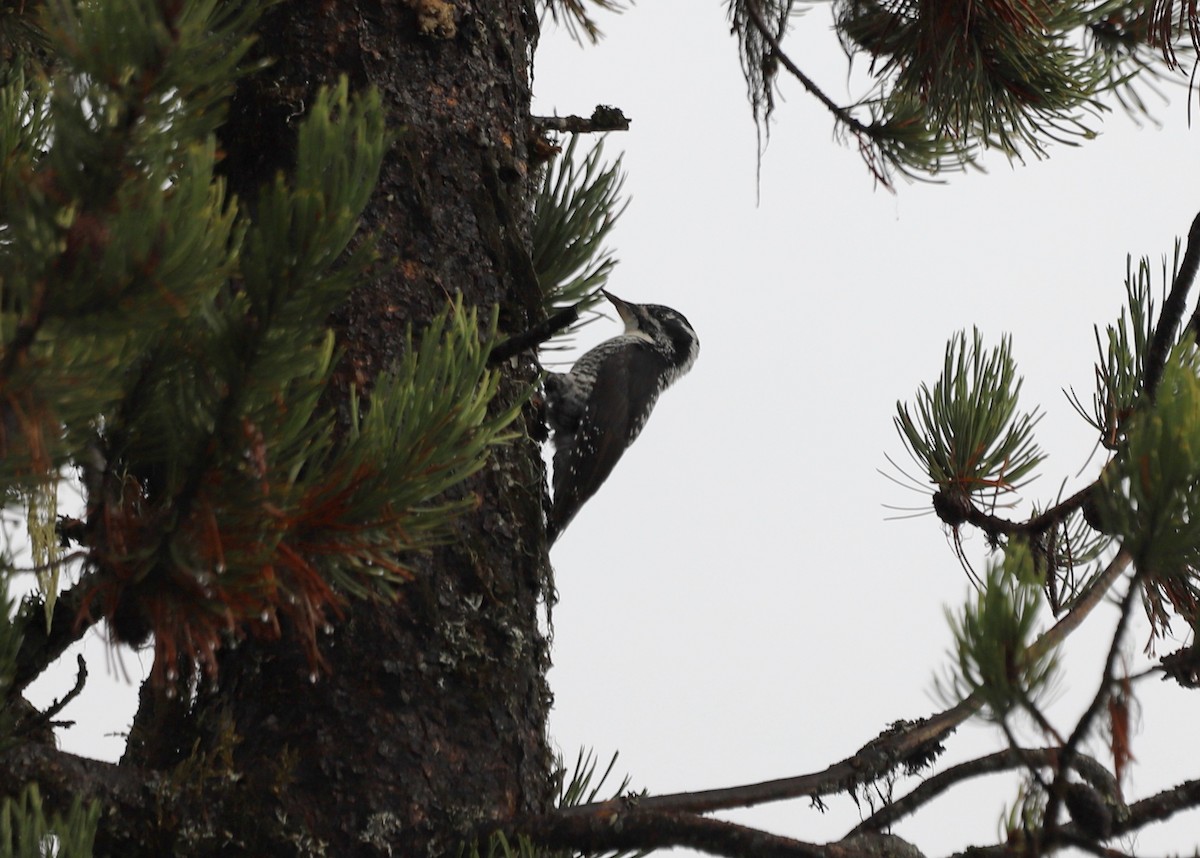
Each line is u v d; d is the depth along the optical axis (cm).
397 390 550
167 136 434
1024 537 872
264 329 487
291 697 720
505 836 694
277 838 678
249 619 541
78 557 516
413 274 802
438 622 746
